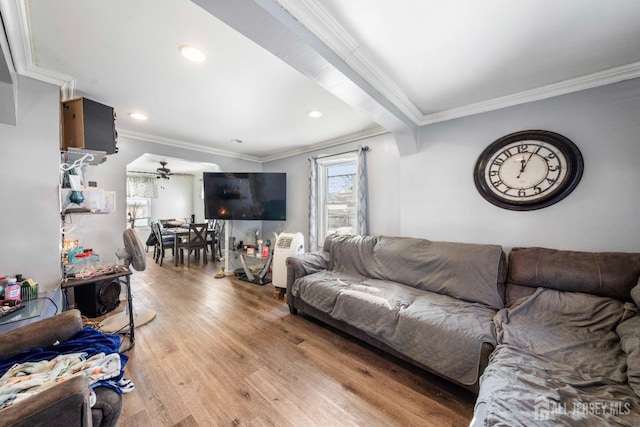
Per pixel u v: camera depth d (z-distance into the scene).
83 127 2.05
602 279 1.55
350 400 1.48
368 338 1.99
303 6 1.15
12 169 1.70
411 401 1.48
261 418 1.35
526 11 1.22
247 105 2.41
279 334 2.25
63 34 1.40
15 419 0.70
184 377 1.67
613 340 1.32
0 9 1.17
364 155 3.24
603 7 1.19
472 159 2.33
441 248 2.27
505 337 1.39
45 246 1.81
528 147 2.03
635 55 1.57
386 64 1.67
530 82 1.91
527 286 1.82
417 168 2.67
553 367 1.15
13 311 1.46
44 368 1.05
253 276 4.00
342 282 2.45
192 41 1.47
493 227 2.21
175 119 2.79
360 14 1.24
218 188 4.10
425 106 2.34
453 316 1.66
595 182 1.80
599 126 1.79
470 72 1.78
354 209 3.52
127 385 1.14
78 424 0.80
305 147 4.08
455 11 1.23
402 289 2.23
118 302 2.78
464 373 1.45
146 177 6.98
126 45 1.51
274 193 4.19
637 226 1.67
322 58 1.38
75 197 2.05
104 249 3.00
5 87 1.54
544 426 0.83
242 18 1.07
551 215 1.95
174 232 5.11
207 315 2.63
